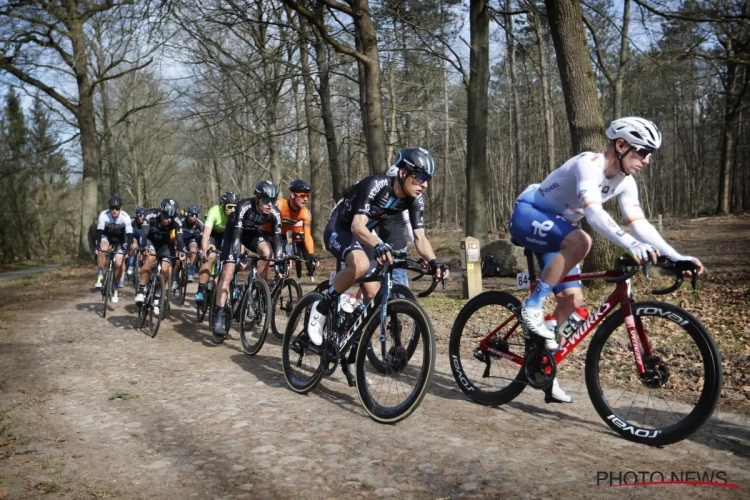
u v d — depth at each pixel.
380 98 10.09
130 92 29.11
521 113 30.56
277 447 2.99
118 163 37.16
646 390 3.70
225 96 13.59
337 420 3.43
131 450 3.02
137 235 10.20
